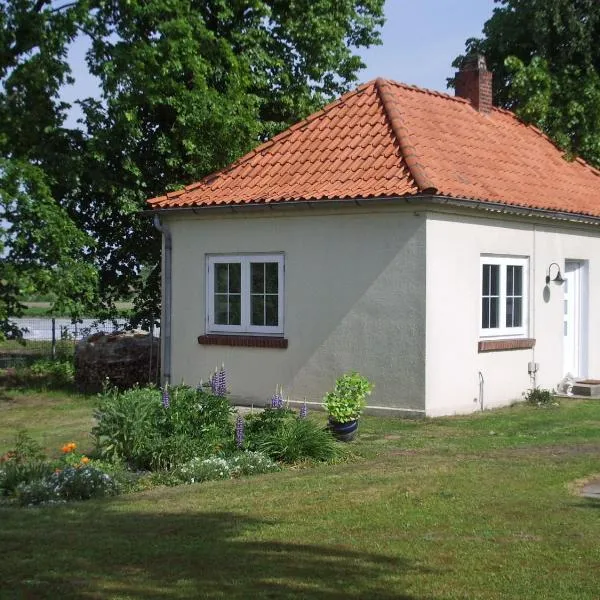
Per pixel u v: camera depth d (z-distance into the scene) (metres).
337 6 23.17
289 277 15.13
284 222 15.15
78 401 17.06
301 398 15.02
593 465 10.09
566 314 17.83
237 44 20.95
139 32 18.05
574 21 22.97
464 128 17.52
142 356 18.89
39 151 18.30
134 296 21.14
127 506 8.43
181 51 18.16
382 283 14.14
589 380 17.59
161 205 16.22
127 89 17.97
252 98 19.92
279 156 16.33
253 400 15.55
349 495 8.64
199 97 18.38
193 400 11.16
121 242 20.50
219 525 7.53
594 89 22.38
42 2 18.55
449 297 14.21
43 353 23.64
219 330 16.03
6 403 16.91
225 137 18.78
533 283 16.23
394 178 14.17
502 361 15.48
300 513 7.94
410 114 16.39
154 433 10.67
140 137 18.73
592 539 7.00
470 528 7.35
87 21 17.66
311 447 10.95
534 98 21.81
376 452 11.35
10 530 7.41
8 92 18.05
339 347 14.59
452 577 6.11
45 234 16.67
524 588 5.90
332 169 15.23
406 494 8.60
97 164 18.73
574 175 19.05
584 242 17.77
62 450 11.27
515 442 11.98
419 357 13.83
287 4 22.14
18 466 9.80
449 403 14.29
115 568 6.31
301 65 22.73
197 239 16.23
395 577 6.11
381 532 7.26
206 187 16.45
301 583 5.98
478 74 19.22
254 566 6.35
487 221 14.99
